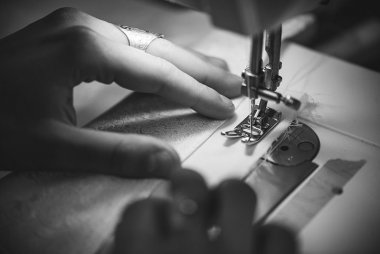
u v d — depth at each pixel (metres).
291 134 0.30
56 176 0.28
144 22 0.42
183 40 0.39
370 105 0.31
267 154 0.28
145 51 0.32
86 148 0.26
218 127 0.30
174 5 0.44
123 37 0.32
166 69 0.30
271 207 0.26
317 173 0.27
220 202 0.23
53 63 0.28
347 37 0.40
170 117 0.31
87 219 0.26
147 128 0.31
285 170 0.28
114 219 0.26
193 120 0.31
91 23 0.32
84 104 0.34
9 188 0.28
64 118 0.27
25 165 0.27
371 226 0.25
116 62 0.29
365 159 0.28
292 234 0.23
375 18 0.41
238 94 0.33
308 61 0.35
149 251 0.22
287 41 0.38
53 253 0.25
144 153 0.26
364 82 0.33
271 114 0.31
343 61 0.35
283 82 0.34
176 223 0.23
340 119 0.30
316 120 0.30
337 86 0.33
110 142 0.26
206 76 0.32
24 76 0.28
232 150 0.29
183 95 0.30
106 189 0.27
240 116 0.31
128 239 0.23
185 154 0.29
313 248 0.24
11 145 0.27
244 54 0.37
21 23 0.41
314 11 0.42
